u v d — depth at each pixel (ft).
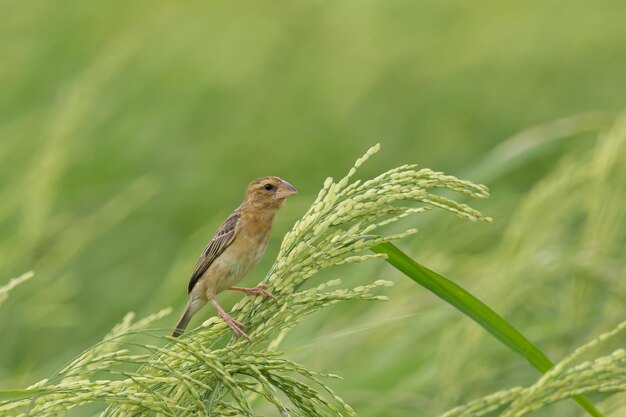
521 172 51.83
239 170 58.03
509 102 68.69
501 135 66.13
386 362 32.94
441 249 38.96
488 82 69.92
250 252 30.37
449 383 31.30
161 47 62.59
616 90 72.84
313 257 20.16
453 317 32.86
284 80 66.44
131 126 54.03
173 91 59.41
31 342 39.06
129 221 51.01
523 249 32.99
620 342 32.86
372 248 21.49
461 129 65.51
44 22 60.70
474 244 40.86
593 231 33.01
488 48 72.74
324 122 63.62
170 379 18.12
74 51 59.47
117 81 55.31
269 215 30.50
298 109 64.08
